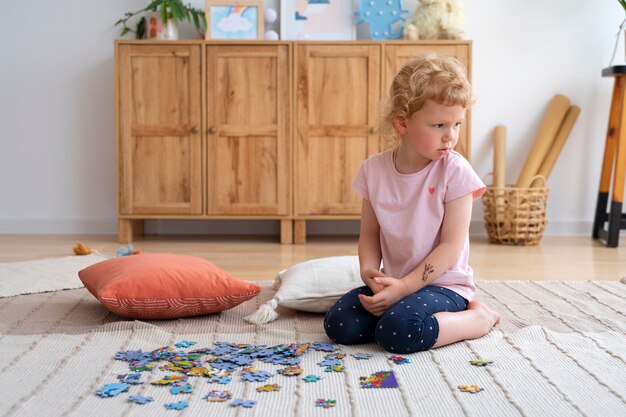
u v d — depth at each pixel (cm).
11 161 395
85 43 390
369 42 351
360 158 356
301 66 353
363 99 354
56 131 394
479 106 394
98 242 359
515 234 353
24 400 123
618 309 197
